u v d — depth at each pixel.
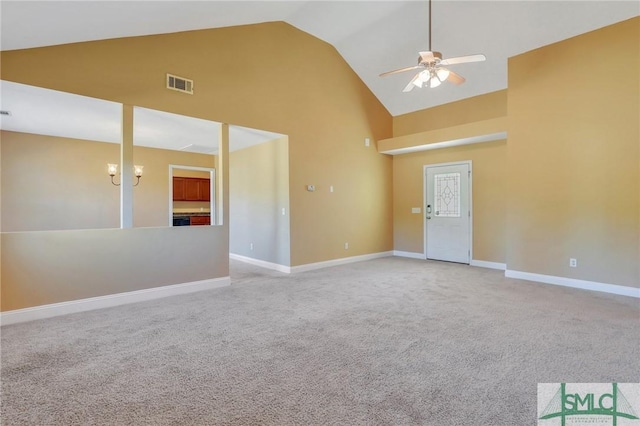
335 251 6.10
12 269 3.08
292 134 5.39
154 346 2.57
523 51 4.72
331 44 5.98
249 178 6.36
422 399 1.85
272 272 5.46
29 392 1.93
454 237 6.34
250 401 1.84
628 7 3.77
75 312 3.39
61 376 2.11
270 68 5.07
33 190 5.21
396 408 1.77
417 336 2.75
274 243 5.72
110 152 5.94
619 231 3.96
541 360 2.30
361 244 6.61
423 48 5.44
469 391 1.92
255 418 1.69
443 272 5.41
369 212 6.78
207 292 4.20
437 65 3.52
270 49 5.06
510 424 1.63
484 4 4.39
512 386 1.97
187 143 6.08
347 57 6.21
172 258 4.08
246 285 4.57
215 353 2.45
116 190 6.00
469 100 6.03
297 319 3.18
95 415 1.72
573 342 2.60
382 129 7.04
